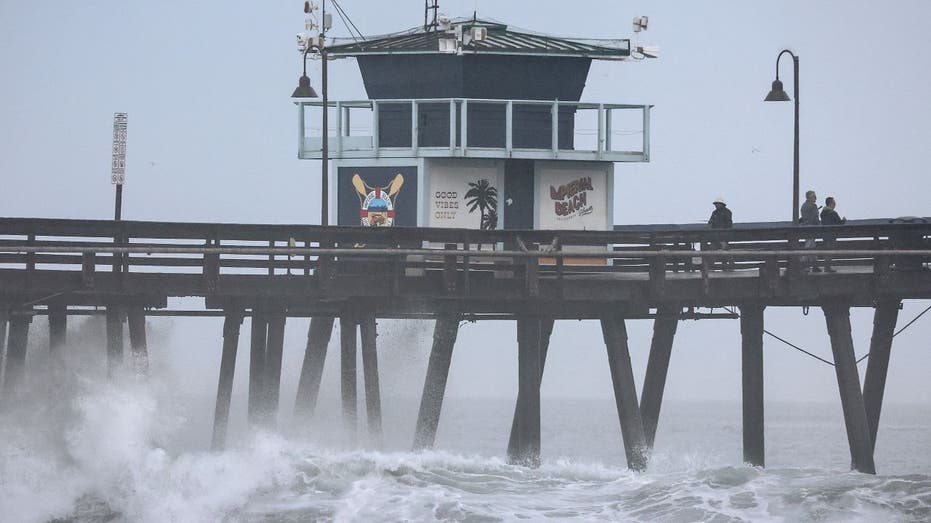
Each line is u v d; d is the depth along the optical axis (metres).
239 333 132.00
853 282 131.12
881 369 141.25
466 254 126.69
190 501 112.19
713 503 105.81
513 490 113.62
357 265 128.75
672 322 146.62
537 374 136.88
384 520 104.56
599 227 144.62
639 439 135.75
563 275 137.62
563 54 145.88
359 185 143.00
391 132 146.50
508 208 142.75
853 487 107.56
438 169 141.25
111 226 123.06
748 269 146.88
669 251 130.12
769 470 115.31
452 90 145.62
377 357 138.12
